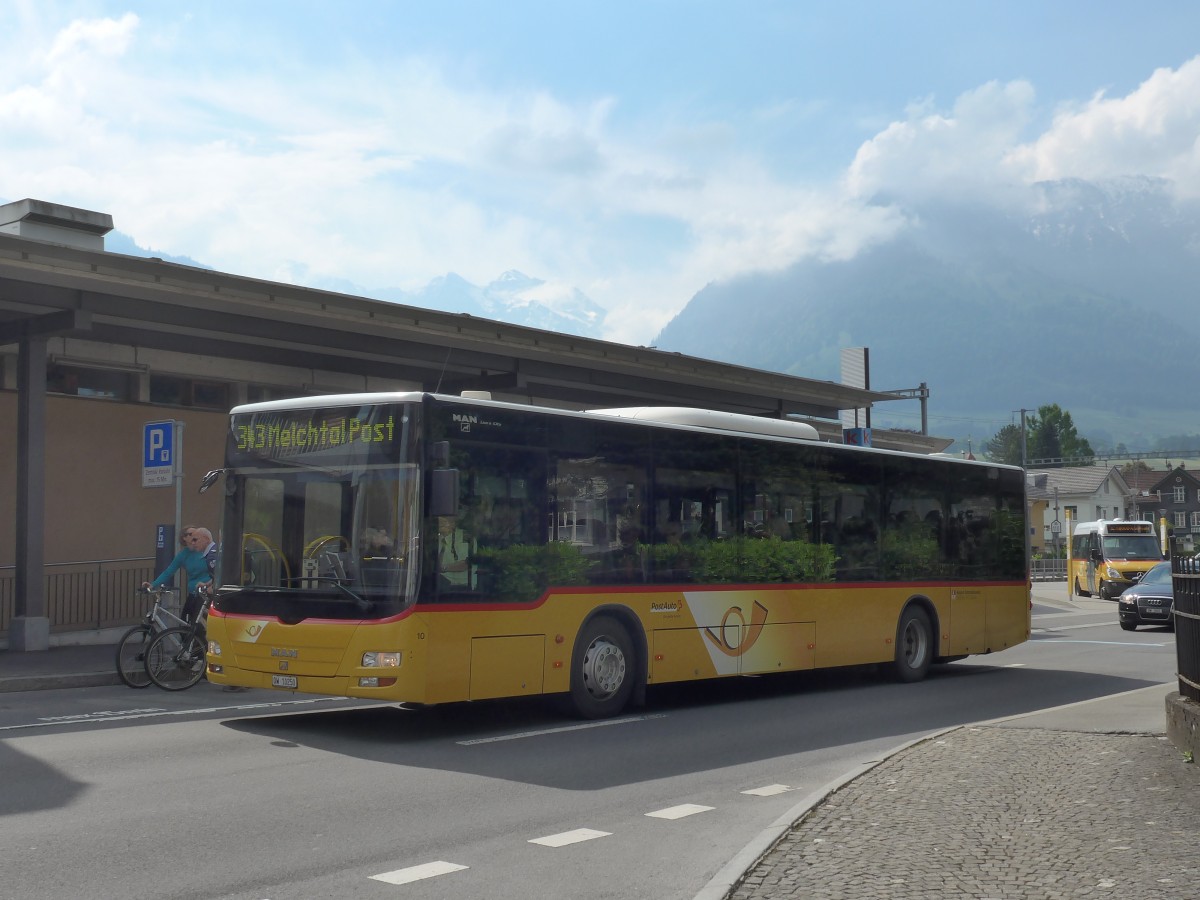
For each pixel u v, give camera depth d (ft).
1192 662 34.63
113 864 22.81
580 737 39.78
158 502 79.82
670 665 46.37
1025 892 20.15
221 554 40.68
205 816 27.02
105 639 73.20
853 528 56.18
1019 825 25.21
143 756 34.58
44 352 66.08
